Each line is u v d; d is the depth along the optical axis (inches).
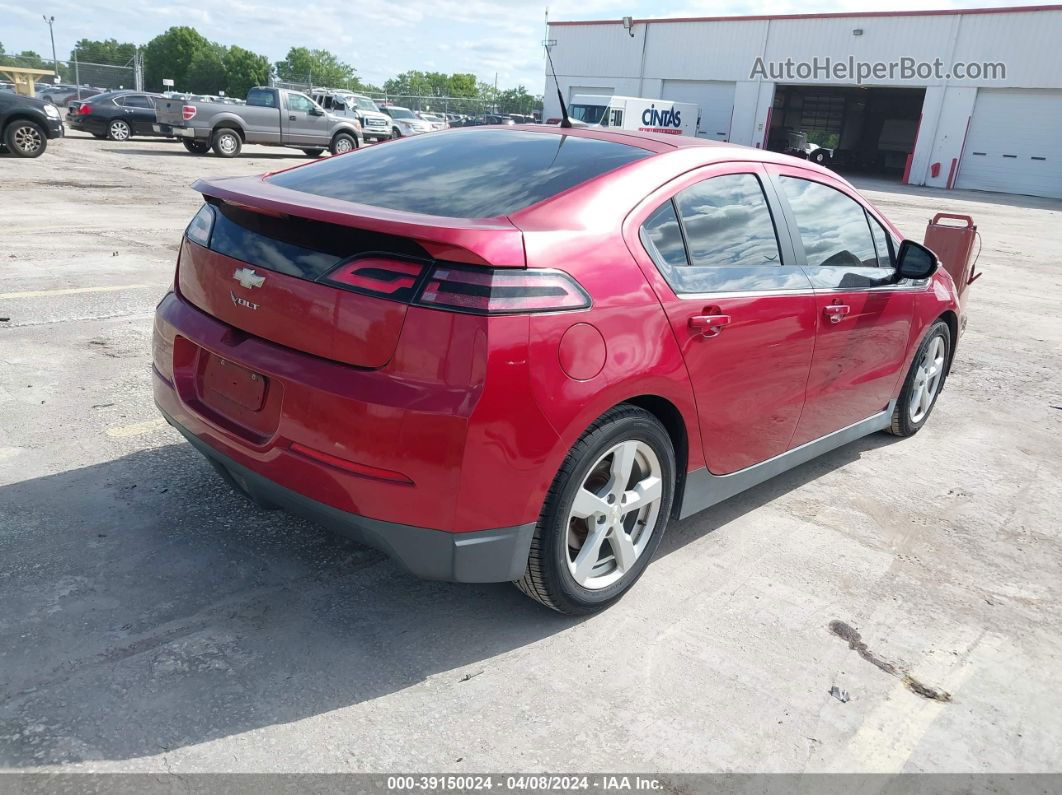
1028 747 95.7
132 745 84.0
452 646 104.4
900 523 150.3
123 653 97.1
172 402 112.0
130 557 117.0
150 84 4909.0
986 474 176.7
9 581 108.6
